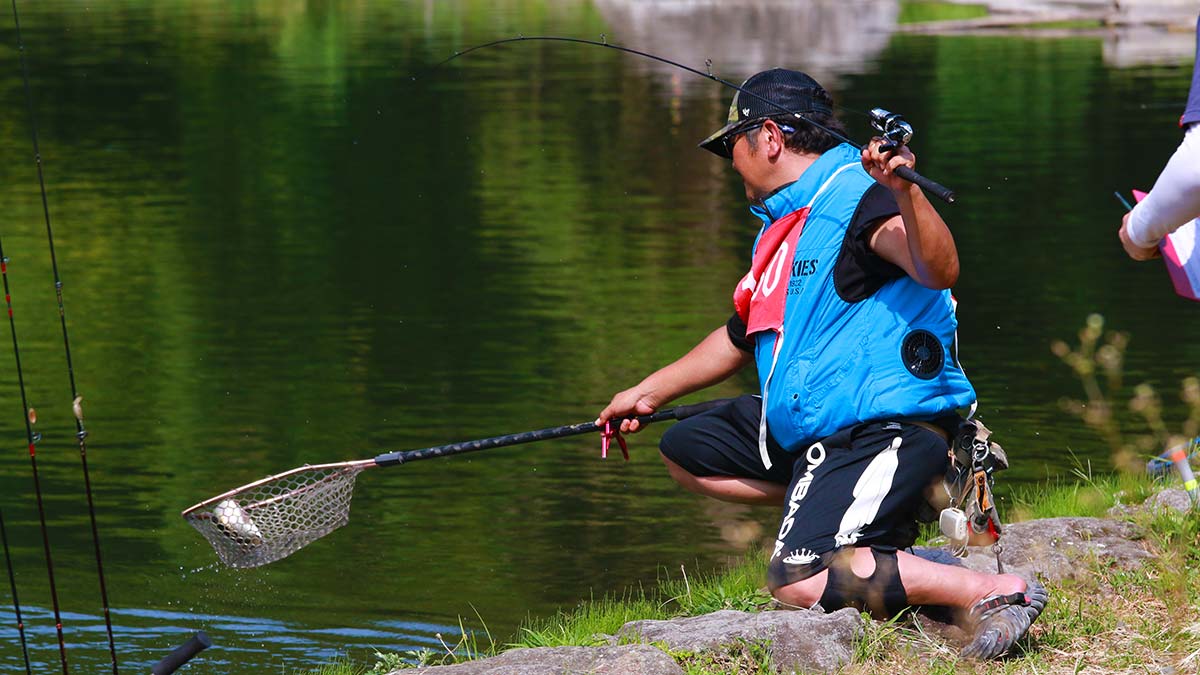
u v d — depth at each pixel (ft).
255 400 124.98
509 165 244.22
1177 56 357.61
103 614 82.38
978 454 47.70
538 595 84.48
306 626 80.43
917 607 48.96
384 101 311.68
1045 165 230.89
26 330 150.30
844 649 46.37
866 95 304.09
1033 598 47.88
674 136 269.85
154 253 185.37
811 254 49.01
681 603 64.18
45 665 75.66
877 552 47.85
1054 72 332.60
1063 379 126.21
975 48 382.01
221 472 107.65
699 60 366.84
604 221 200.54
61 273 175.22
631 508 98.43
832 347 48.32
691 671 44.88
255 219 205.77
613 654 45.47
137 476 106.83
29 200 218.38
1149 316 145.38
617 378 129.18
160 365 136.15
